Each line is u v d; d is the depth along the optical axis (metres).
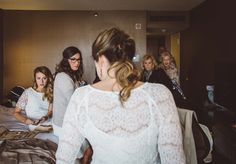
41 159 2.11
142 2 5.26
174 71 4.00
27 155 2.16
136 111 0.92
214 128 3.43
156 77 3.49
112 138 0.91
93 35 5.99
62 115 2.18
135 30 6.02
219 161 3.24
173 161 0.92
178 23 6.13
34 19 5.94
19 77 5.95
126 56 0.96
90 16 5.99
